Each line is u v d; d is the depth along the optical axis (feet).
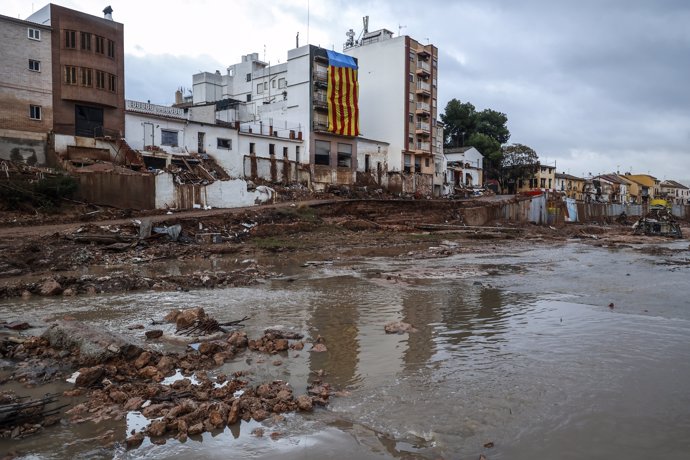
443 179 254.47
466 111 302.45
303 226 120.67
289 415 21.74
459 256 92.43
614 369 27.89
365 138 218.38
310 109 188.55
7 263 62.44
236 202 129.08
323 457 18.26
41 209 95.76
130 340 32.19
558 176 329.72
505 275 66.28
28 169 106.01
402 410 22.34
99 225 87.45
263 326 37.55
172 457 18.16
